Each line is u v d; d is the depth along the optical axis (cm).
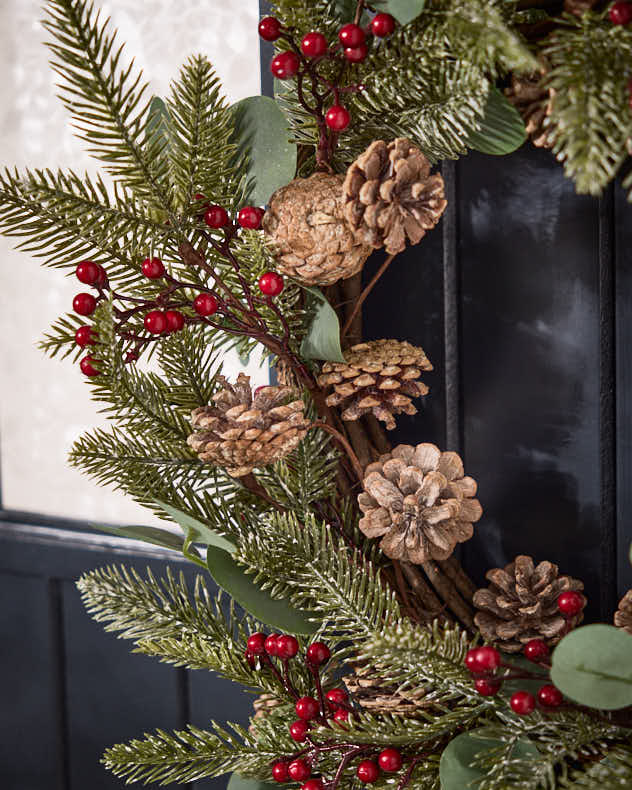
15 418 107
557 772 69
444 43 64
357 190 65
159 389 75
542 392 78
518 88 67
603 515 77
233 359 93
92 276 68
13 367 106
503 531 80
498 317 79
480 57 62
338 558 70
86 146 97
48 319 103
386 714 73
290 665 75
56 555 101
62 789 104
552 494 78
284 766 69
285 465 74
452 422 80
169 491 74
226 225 70
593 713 65
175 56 92
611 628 60
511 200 77
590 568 78
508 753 65
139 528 75
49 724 104
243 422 66
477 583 81
